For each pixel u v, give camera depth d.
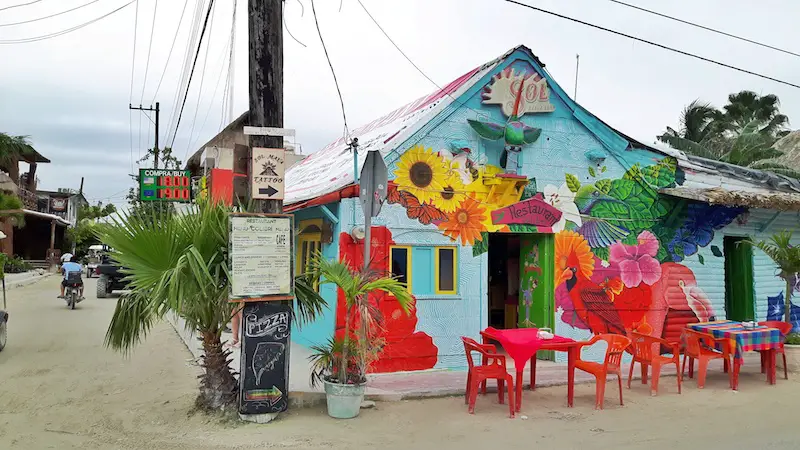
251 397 6.44
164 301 6.23
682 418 7.14
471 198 9.55
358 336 6.96
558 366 9.85
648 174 10.95
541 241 10.23
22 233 45.91
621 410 7.44
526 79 9.91
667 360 8.42
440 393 7.84
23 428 6.31
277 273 6.52
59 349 11.14
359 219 8.89
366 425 6.53
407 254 9.17
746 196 10.33
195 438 5.99
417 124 9.20
